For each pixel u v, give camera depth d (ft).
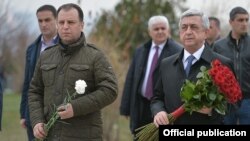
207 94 17.63
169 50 28.53
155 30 28.63
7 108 69.15
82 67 18.40
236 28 28.78
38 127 18.62
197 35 18.94
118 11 58.54
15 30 75.82
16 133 49.78
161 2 62.28
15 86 94.17
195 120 18.65
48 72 18.84
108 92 18.26
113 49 40.14
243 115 28.22
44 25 25.77
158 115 18.52
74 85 18.38
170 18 62.80
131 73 29.84
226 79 17.47
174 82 19.36
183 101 18.37
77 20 18.58
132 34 56.95
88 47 18.81
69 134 18.40
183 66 19.34
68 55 18.70
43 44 26.32
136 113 29.17
